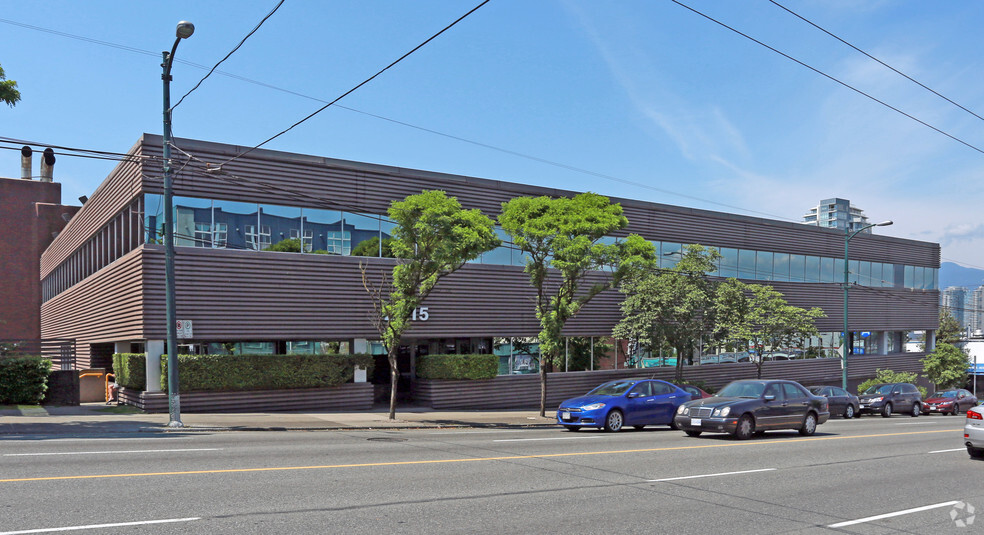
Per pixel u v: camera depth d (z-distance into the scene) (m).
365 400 25.33
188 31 16.62
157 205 22.14
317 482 10.10
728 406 17.59
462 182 28.23
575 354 31.89
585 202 23.80
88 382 25.69
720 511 9.01
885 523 8.59
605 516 8.54
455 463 12.41
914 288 49.00
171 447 13.62
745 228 38.00
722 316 31.88
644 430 20.83
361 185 25.69
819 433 20.42
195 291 22.27
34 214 46.03
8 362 22.44
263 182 23.58
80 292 31.27
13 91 17.62
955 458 14.75
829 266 42.75
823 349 42.47
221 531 7.23
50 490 9.01
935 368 46.72
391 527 7.65
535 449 14.84
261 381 22.86
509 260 29.59
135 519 7.61
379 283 25.83
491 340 29.44
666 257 34.50
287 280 23.97
